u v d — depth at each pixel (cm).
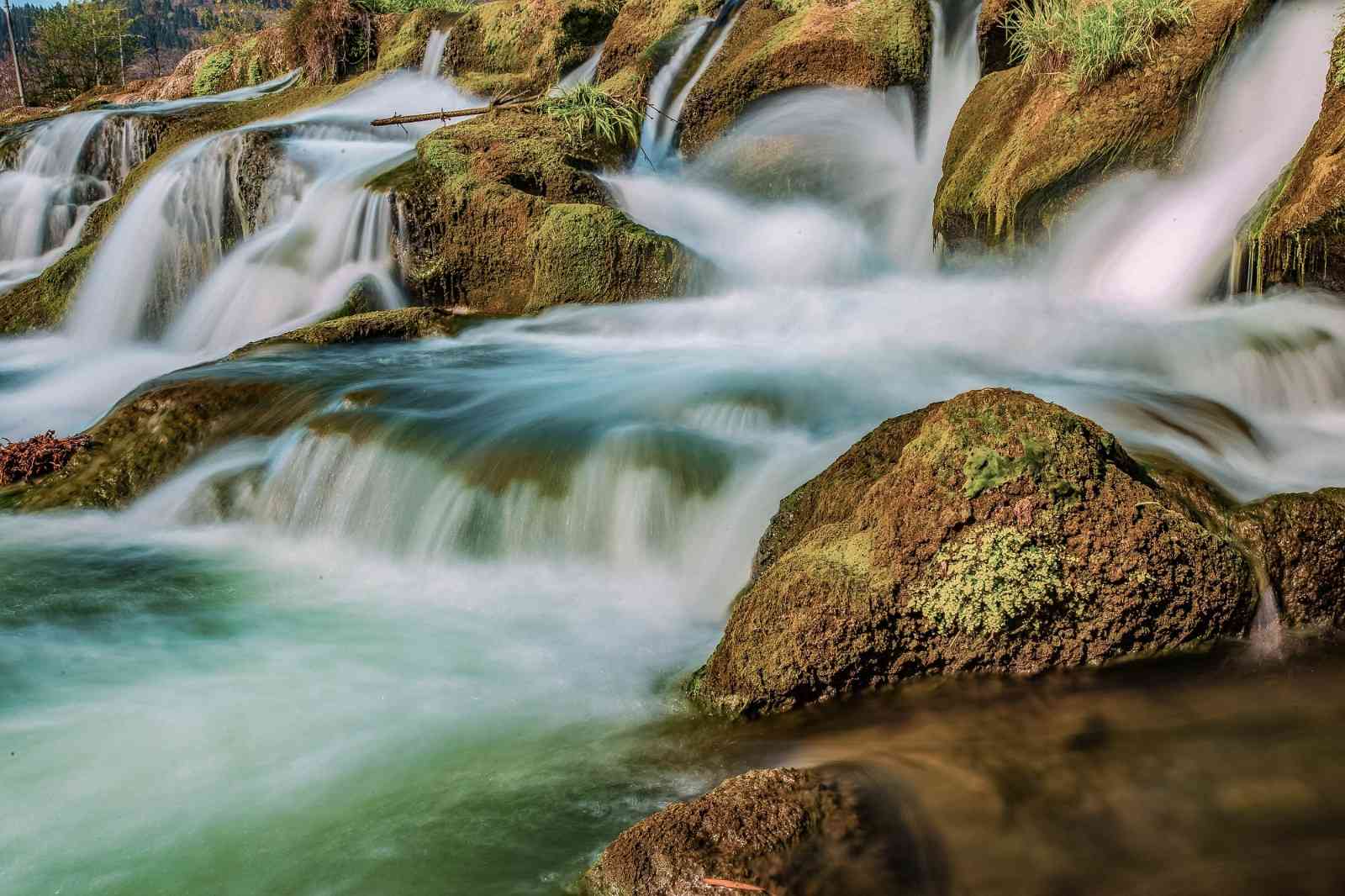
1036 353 856
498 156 1240
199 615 618
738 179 1389
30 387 1178
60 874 391
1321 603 488
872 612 467
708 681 489
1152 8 1004
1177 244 953
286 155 1352
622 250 1110
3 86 3844
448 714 495
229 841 406
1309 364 762
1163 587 464
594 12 1753
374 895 371
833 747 430
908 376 812
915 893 339
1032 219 1046
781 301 1091
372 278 1181
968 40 1326
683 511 640
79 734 486
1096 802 377
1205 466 600
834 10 1398
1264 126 967
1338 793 376
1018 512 468
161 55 5116
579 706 497
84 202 1761
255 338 1230
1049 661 470
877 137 1348
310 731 484
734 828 360
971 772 397
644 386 812
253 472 778
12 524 772
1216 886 336
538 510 664
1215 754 401
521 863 383
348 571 686
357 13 1925
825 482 567
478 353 979
